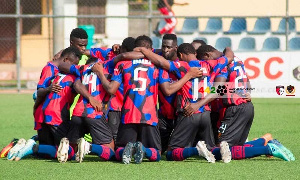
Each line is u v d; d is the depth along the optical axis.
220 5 59.84
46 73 20.42
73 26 58.00
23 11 62.19
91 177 16.94
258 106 39.03
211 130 19.89
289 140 25.23
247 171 17.77
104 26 61.28
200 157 20.52
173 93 19.72
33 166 18.73
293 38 49.56
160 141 19.69
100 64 19.70
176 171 17.78
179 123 19.56
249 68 41.78
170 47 20.86
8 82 57.59
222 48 50.44
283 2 59.53
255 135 26.97
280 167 18.41
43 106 20.23
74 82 19.86
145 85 19.23
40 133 20.56
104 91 19.70
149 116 19.12
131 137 19.27
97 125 19.50
